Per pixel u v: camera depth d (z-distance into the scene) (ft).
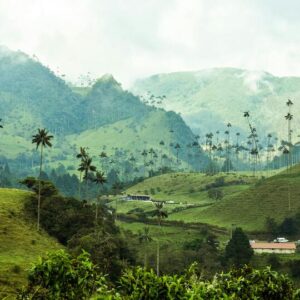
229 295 125.80
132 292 113.91
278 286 133.08
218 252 650.84
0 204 511.81
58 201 541.34
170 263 574.56
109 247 424.87
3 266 355.77
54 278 120.78
